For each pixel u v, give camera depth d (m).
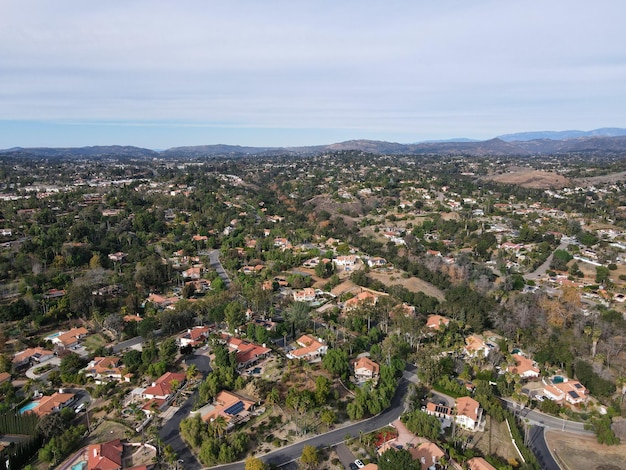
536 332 149.88
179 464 92.62
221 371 121.50
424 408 112.31
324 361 126.44
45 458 94.06
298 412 108.31
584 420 112.19
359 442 98.69
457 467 92.75
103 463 90.69
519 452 97.69
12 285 180.25
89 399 119.19
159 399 114.25
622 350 142.75
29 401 118.12
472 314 164.00
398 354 136.75
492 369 132.25
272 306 175.50
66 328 163.38
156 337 154.12
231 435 100.06
